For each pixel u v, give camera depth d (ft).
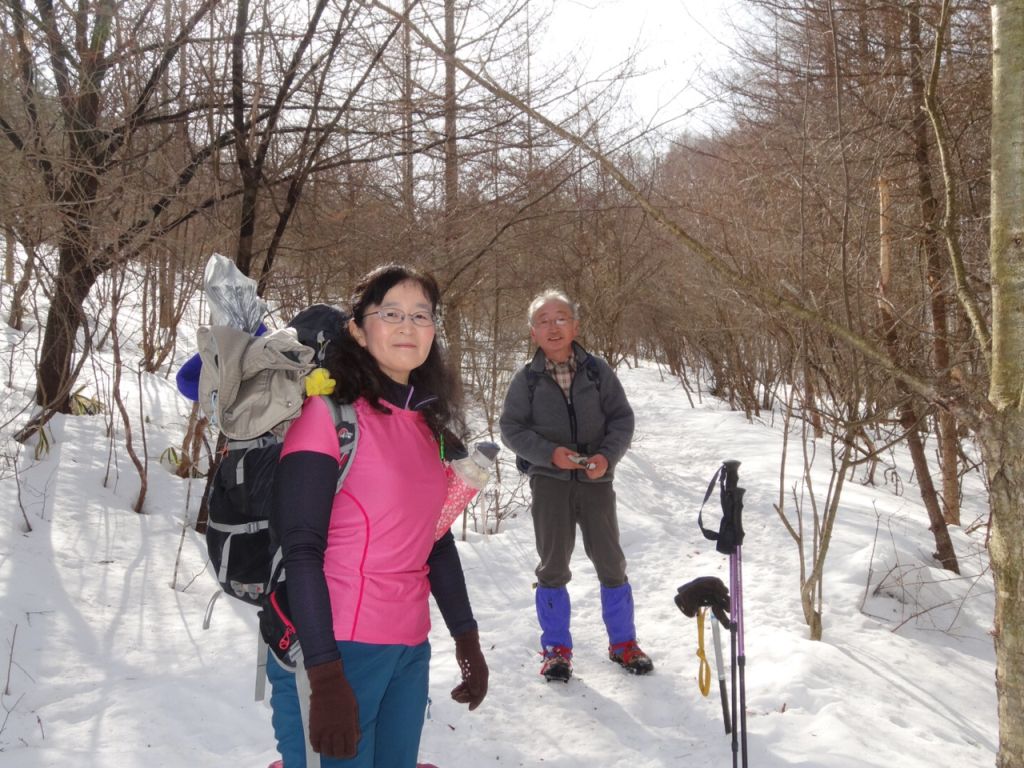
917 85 19.13
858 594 17.61
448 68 21.43
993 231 7.75
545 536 13.53
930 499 20.24
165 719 11.08
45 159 16.46
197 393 7.27
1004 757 7.79
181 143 20.53
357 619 6.64
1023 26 7.45
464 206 22.84
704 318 44.65
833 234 18.29
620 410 13.67
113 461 20.21
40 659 12.27
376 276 7.25
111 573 15.35
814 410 15.97
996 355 7.77
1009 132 7.55
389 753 6.98
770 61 21.62
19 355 25.03
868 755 10.80
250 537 6.68
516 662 14.08
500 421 13.78
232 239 19.22
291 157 19.94
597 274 39.32
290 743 6.62
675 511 25.27
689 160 31.45
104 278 18.47
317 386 6.67
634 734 11.84
